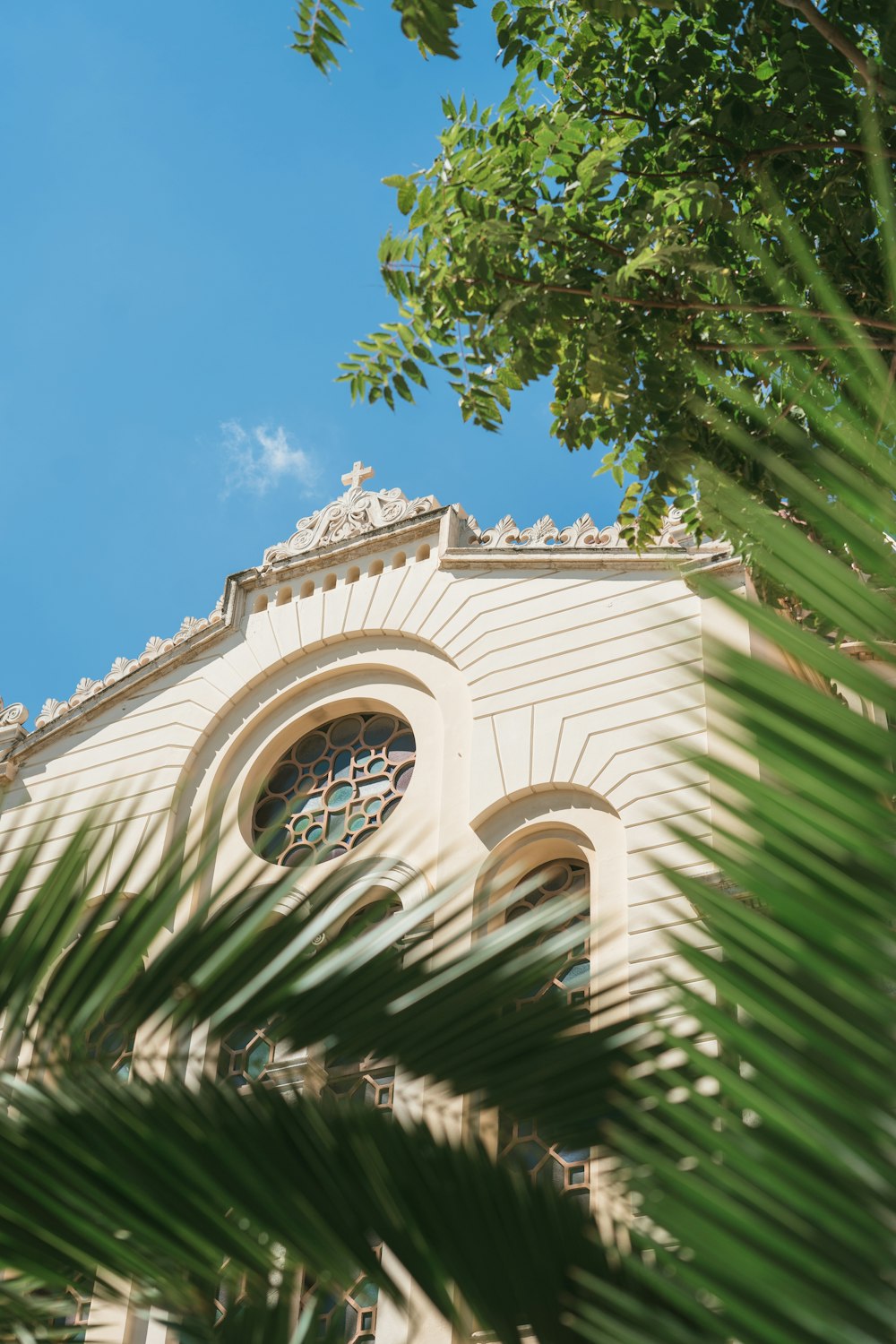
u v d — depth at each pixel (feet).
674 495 35.47
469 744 62.85
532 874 58.59
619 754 59.00
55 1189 10.00
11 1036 10.92
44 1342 10.78
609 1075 10.80
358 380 35.14
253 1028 11.26
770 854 6.73
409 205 34.60
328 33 19.93
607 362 33.88
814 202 32.96
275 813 66.90
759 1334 6.28
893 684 6.95
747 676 6.94
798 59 32.78
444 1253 10.09
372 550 73.00
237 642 73.31
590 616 64.18
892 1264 6.21
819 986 6.61
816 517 7.73
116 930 11.40
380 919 11.76
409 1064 11.05
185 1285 10.03
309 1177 10.32
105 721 73.97
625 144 35.58
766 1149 6.58
